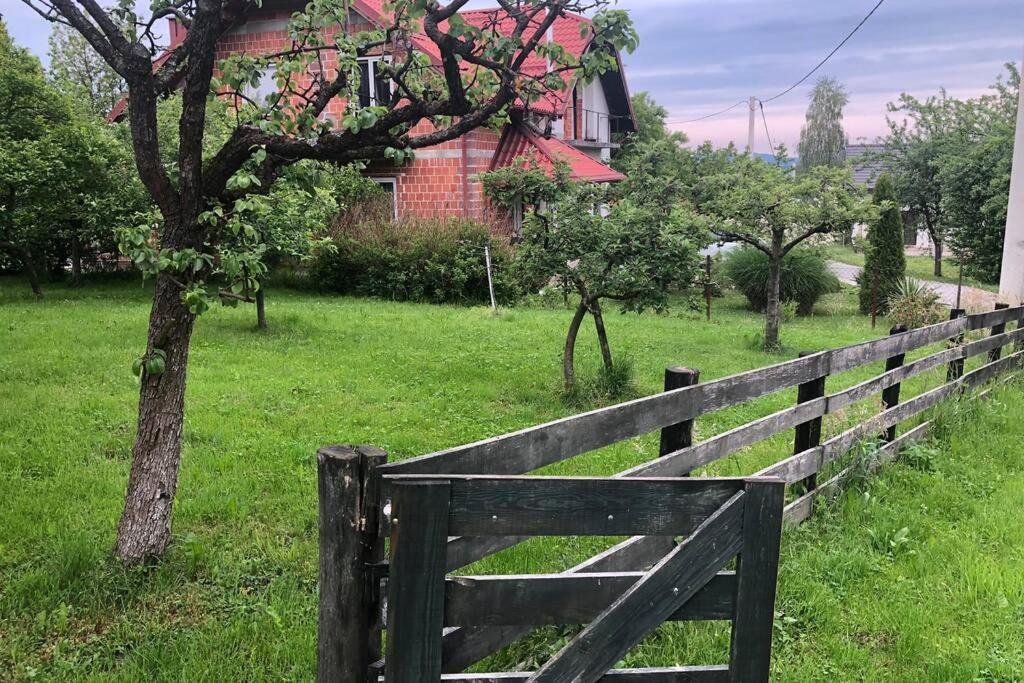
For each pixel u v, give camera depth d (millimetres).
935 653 3533
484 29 4031
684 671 2328
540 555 4242
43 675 3160
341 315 13758
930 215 27391
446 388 8312
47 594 3727
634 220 7867
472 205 19250
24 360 8656
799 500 4844
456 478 2062
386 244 17469
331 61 14289
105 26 3592
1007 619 3814
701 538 2215
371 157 3828
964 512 5191
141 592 3777
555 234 8141
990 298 15430
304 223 11219
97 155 13852
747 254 19203
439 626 2068
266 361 9367
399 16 3859
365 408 7414
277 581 3955
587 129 27344
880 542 4637
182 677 3109
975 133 27281
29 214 13430
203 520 4688
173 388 3979
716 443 4020
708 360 10625
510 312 14852
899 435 6410
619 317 14828
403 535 2012
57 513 4652
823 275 18969
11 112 13852
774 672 3361
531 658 3266
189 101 3588
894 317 15258
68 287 16688
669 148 22000
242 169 3662
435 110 3754
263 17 18609
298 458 5812
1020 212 12344
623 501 2184
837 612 3854
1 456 5551
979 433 6840
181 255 3479
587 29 3928
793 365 4637
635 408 3371
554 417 7410
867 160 28828
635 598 2191
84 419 6555
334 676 2262
